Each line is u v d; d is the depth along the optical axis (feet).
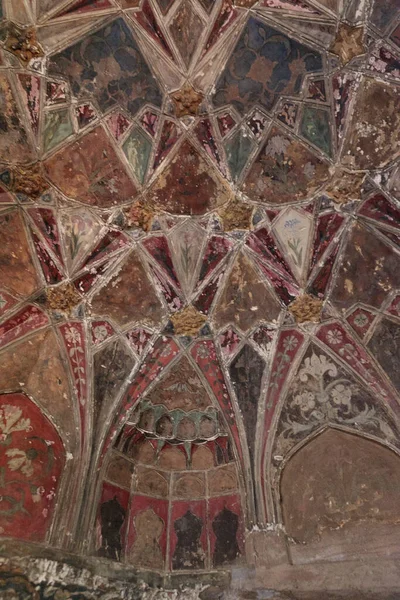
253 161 17.58
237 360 19.29
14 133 15.64
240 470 18.62
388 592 15.79
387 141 16.47
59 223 17.25
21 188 16.31
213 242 18.60
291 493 18.13
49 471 16.89
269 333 19.27
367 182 17.13
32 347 17.71
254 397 19.10
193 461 19.81
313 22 15.29
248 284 19.01
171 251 18.54
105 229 17.76
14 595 14.29
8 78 14.85
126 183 17.40
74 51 15.24
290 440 18.78
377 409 18.25
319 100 16.53
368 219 17.60
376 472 17.83
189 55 16.10
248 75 16.40
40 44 14.73
